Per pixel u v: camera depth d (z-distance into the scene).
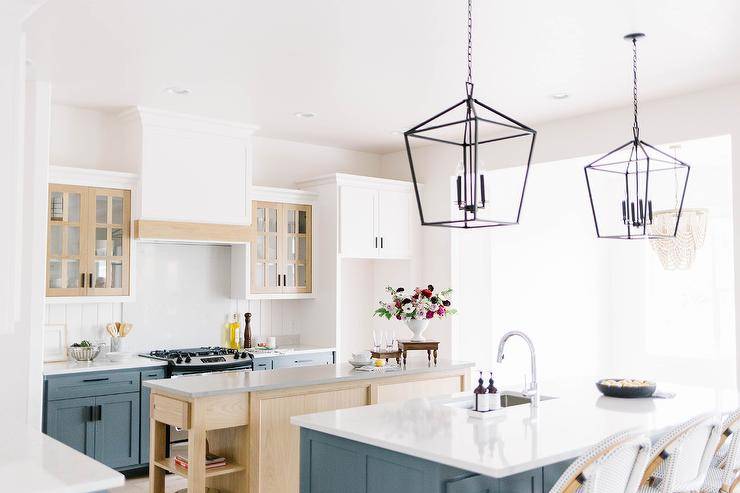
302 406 4.05
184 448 5.56
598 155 5.55
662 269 7.95
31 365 4.58
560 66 4.38
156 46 3.98
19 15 1.95
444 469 2.49
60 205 4.96
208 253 6.10
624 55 4.16
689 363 7.66
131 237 5.26
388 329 7.10
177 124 5.43
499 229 7.06
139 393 5.08
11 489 1.95
